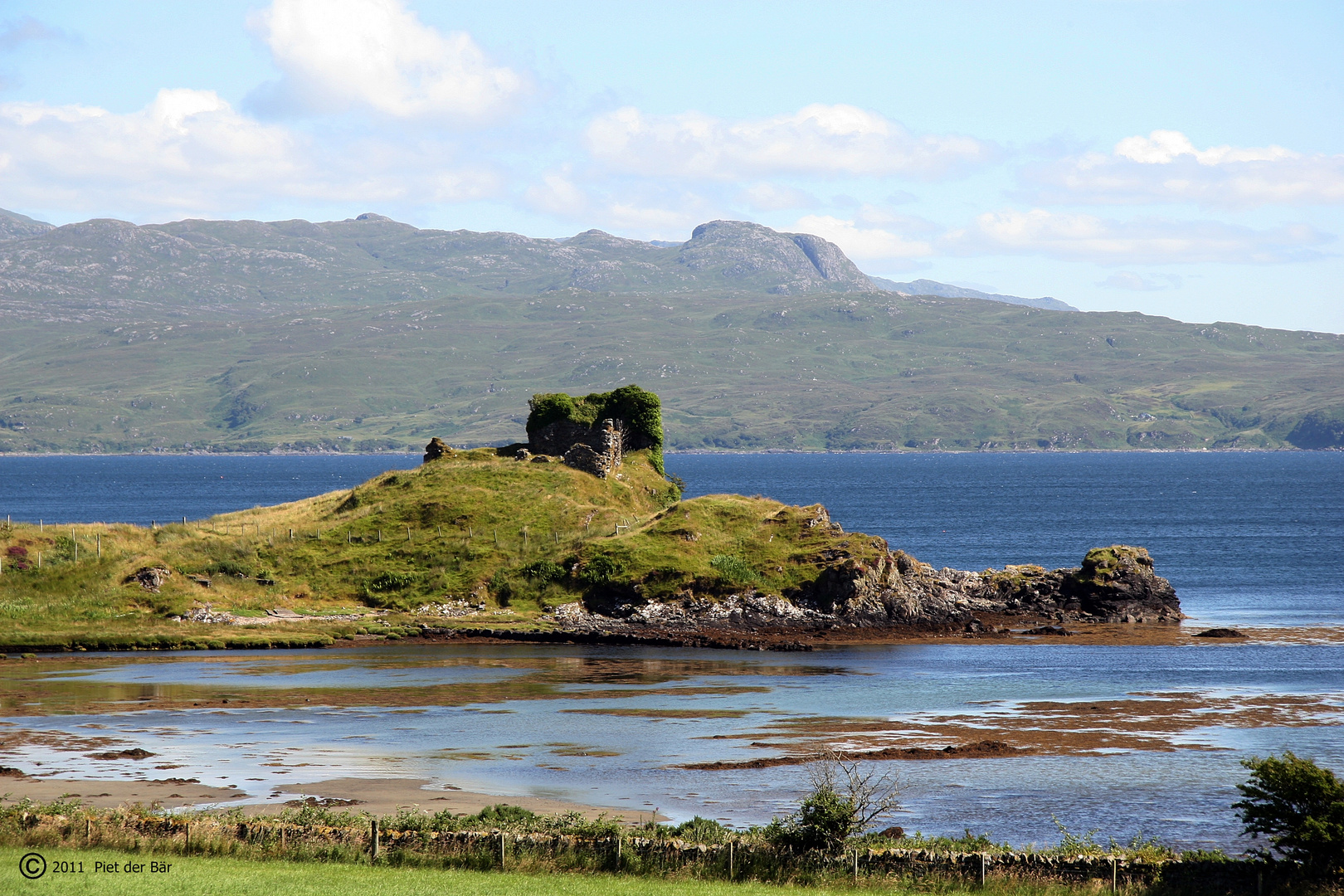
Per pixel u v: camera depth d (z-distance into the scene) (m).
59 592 113.62
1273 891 42.09
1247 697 84.25
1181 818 54.34
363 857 45.66
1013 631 118.94
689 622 116.00
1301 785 43.31
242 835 47.56
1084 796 58.19
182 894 38.91
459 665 97.62
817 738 71.12
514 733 72.06
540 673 94.38
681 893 41.66
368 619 114.25
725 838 47.44
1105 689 88.31
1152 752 67.25
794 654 105.56
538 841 46.94
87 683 87.62
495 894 40.44
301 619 113.75
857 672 95.94
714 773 62.41
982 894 43.03
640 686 88.88
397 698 83.25
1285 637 115.12
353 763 63.75
